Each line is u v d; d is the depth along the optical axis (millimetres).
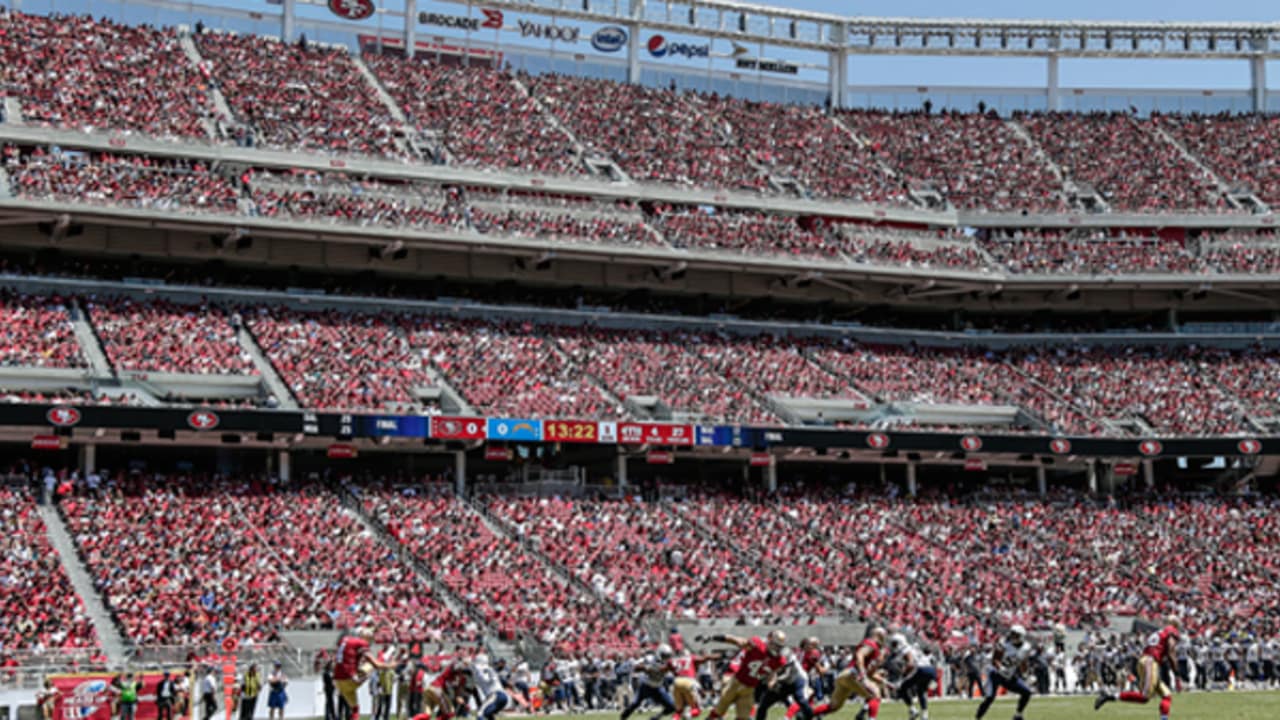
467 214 69625
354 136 71438
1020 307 79875
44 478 52312
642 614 52094
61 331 58125
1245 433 70125
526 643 47781
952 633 54344
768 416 66250
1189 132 89750
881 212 79625
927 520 65375
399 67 79750
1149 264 78312
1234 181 84750
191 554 49594
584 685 45062
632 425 61438
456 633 47875
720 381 68438
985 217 81500
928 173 85062
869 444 65375
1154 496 70500
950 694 47719
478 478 64625
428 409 60219
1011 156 87188
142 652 41844
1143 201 82750
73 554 48469
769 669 24406
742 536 60438
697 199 76500
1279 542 65938
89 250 62906
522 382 64188
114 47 71688
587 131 79438
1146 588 61219
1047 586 60656
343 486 57875
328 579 49938
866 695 24828
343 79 76625
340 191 67875
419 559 52906
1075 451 68500
